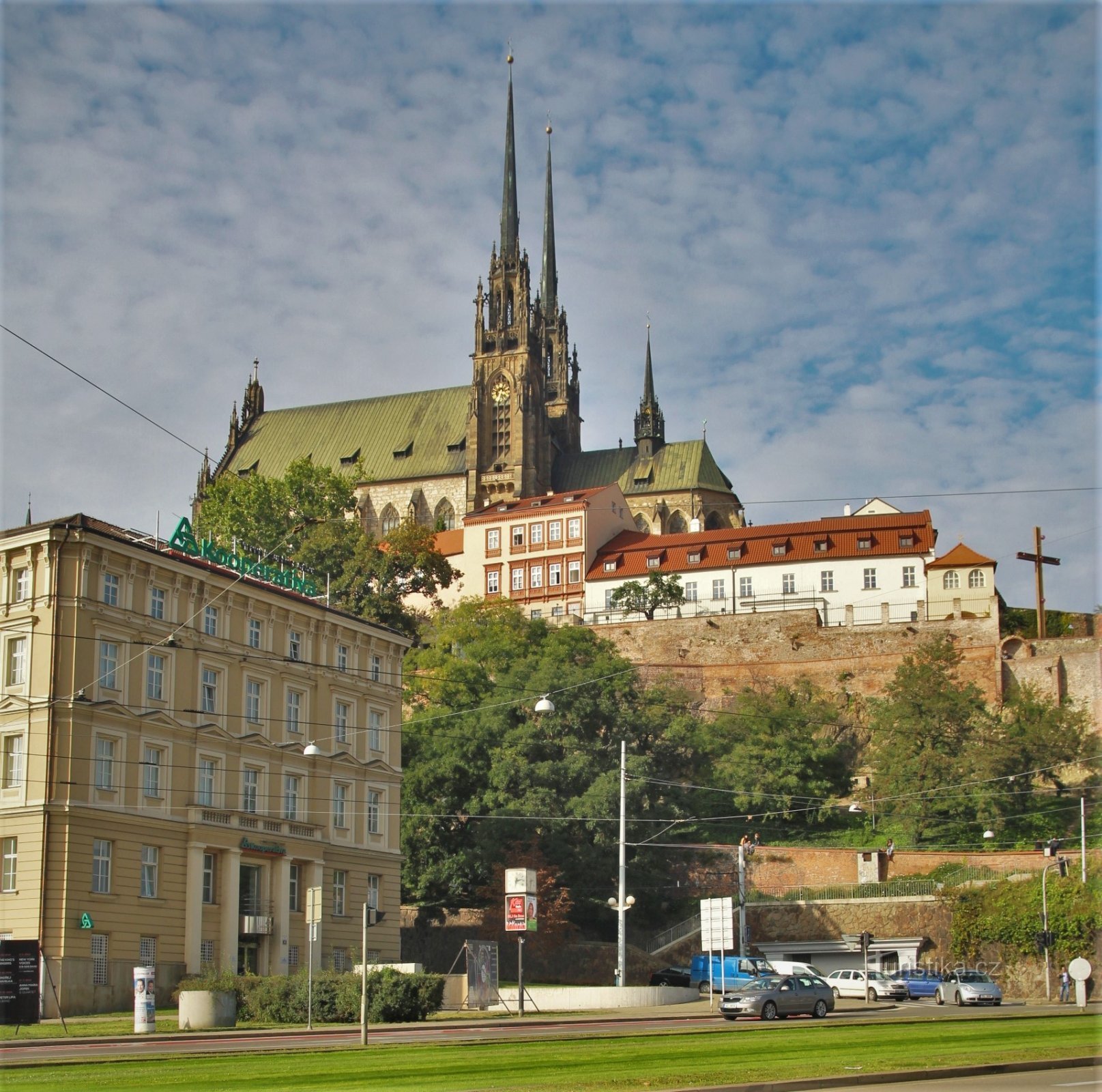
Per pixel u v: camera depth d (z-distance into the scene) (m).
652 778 114.88
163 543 85.12
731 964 91.50
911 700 130.50
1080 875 102.19
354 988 60.62
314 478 183.00
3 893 72.12
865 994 89.44
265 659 87.44
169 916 77.38
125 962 74.00
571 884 106.81
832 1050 39.28
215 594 84.25
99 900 73.06
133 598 78.50
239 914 81.44
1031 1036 45.38
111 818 74.44
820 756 132.00
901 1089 29.73
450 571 179.25
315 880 87.31
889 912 108.44
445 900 106.31
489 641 137.25
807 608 151.62
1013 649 144.75
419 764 110.19
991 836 111.69
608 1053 37.88
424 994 61.53
